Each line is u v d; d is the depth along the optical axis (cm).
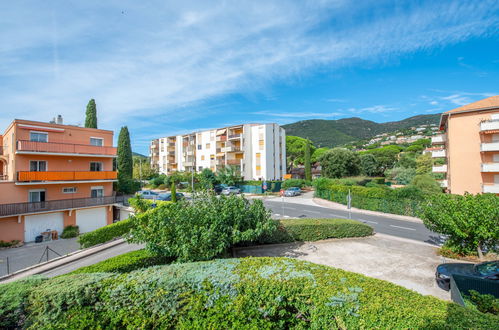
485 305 545
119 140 3984
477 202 1045
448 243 1159
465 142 2366
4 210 1795
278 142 4919
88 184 2342
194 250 823
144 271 591
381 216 2264
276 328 488
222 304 495
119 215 2494
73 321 502
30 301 507
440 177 3672
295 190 3791
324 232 1373
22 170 1970
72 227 2133
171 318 504
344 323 420
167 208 954
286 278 513
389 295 452
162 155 6203
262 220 1080
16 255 1600
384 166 5684
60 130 2175
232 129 4922
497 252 1033
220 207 1035
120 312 510
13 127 1983
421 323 376
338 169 4081
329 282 498
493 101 2325
